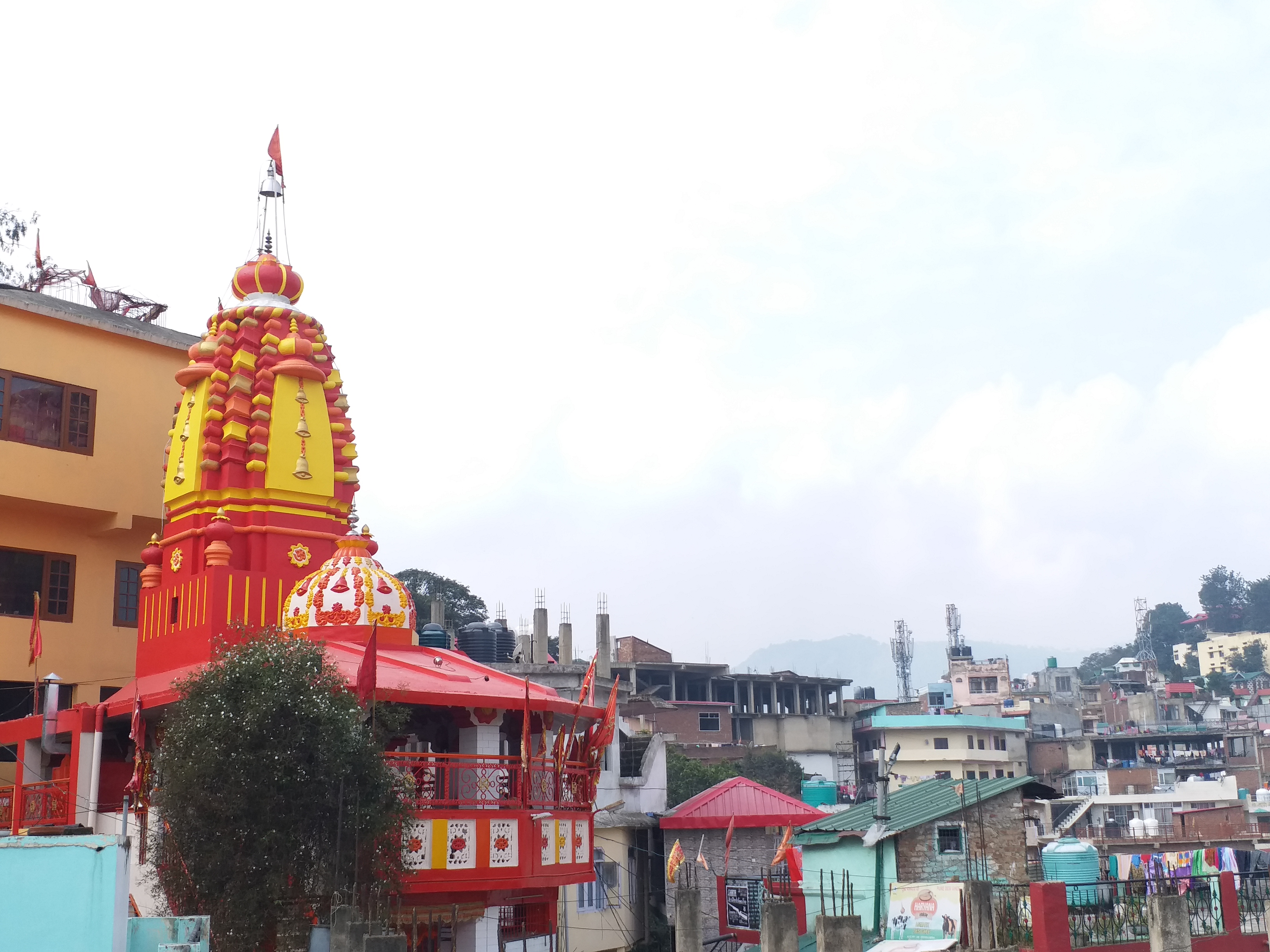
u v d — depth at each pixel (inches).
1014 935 1079.0
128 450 1430.9
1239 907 1252.5
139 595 1294.3
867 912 1379.2
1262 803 2871.6
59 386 1390.3
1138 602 6038.4
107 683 1418.6
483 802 1022.4
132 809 1026.1
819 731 3850.9
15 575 1373.0
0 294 1344.7
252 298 1284.4
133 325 1457.9
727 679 3873.0
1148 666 5526.6
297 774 855.1
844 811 1689.2
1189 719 4603.8
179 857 853.2
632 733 2423.7
